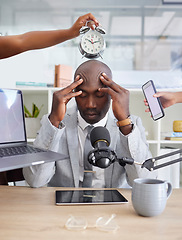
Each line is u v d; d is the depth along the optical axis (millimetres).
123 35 3270
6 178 1221
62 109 982
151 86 1051
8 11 2932
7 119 1018
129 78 2811
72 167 1169
